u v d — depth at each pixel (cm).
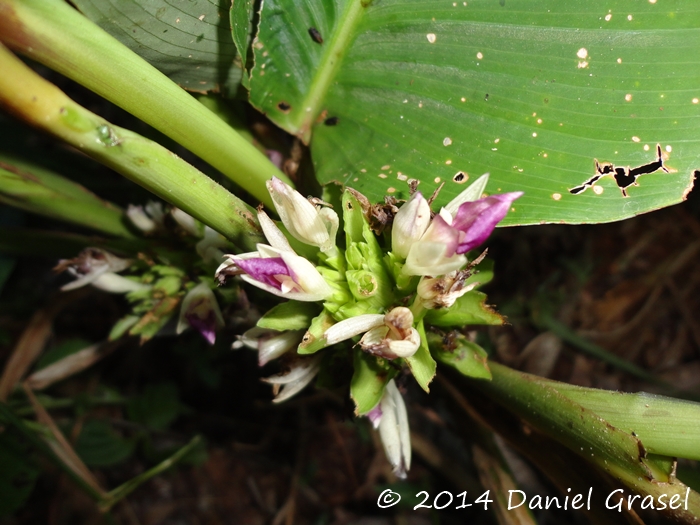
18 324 33
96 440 30
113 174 26
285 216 11
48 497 32
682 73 13
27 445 24
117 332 17
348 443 34
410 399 27
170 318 16
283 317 12
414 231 11
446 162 13
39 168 17
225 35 14
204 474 33
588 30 13
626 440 11
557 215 12
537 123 13
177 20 13
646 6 13
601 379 36
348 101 15
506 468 17
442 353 13
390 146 14
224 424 34
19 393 28
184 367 33
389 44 14
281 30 14
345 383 14
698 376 36
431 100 14
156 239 16
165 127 12
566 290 38
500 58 13
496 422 16
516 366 35
